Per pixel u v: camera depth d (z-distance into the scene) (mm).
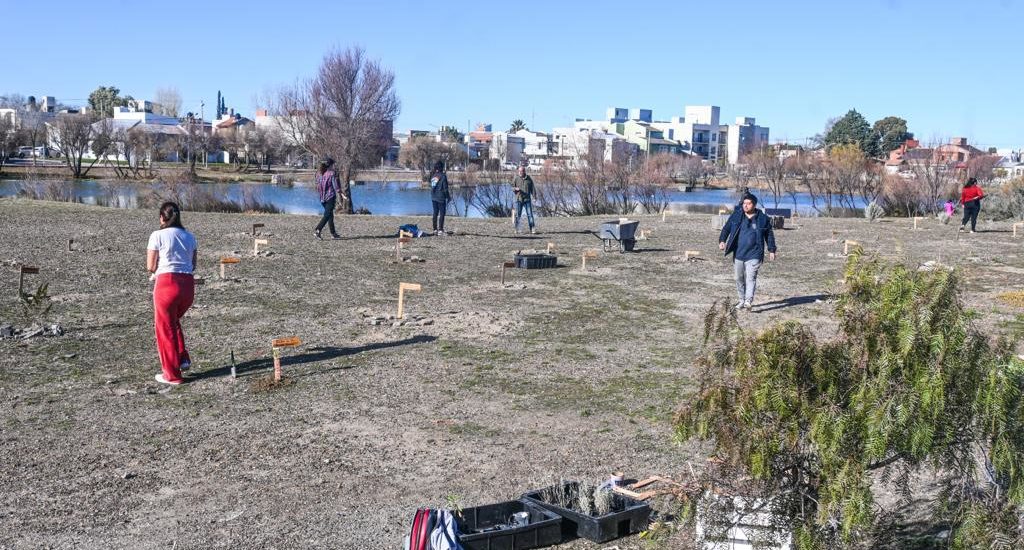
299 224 26969
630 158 49000
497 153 133625
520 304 14281
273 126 104500
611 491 6164
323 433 7871
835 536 4797
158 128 115250
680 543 5738
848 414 4465
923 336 4410
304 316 12875
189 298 9312
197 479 6793
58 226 24016
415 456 7352
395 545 5719
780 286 16625
